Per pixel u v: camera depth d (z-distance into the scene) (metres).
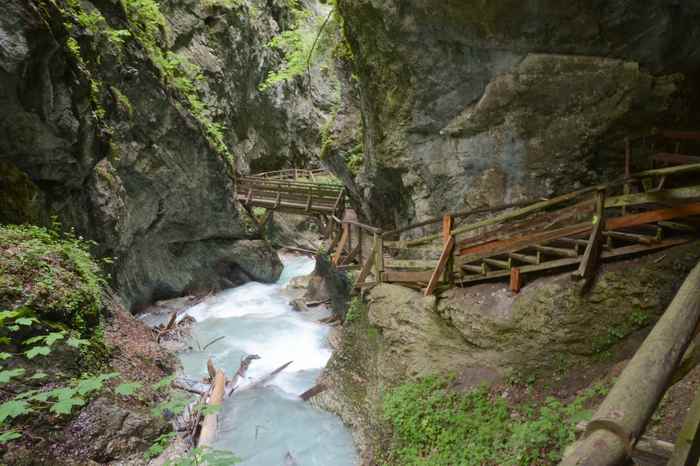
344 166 13.23
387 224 12.62
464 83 8.62
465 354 7.33
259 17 22.80
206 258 17.89
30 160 9.45
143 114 13.09
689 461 2.06
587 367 5.91
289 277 20.25
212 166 15.95
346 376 9.72
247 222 18.48
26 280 7.41
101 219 11.45
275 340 13.38
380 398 8.11
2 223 8.75
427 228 10.06
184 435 8.12
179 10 17.81
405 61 9.02
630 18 6.77
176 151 14.45
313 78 28.27
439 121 9.22
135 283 14.84
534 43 7.57
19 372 2.95
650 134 7.16
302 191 16.52
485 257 7.25
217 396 9.38
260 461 7.88
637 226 6.39
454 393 6.90
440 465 5.99
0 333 6.54
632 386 1.95
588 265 5.81
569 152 7.93
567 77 7.57
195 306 16.48
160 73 13.51
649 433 4.35
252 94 22.42
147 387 8.47
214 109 18.83
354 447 7.99
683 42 6.79
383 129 10.18
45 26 8.41
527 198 8.52
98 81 11.04
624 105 7.26
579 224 6.07
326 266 15.48
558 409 5.58
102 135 10.88
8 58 7.96
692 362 2.76
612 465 1.64
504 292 7.02
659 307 5.59
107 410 7.22
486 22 7.64
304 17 26.52
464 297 7.51
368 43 9.64
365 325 9.82
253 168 23.98
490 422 6.09
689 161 6.52
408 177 10.06
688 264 5.49
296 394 10.14
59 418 6.68
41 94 8.77
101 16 11.35
